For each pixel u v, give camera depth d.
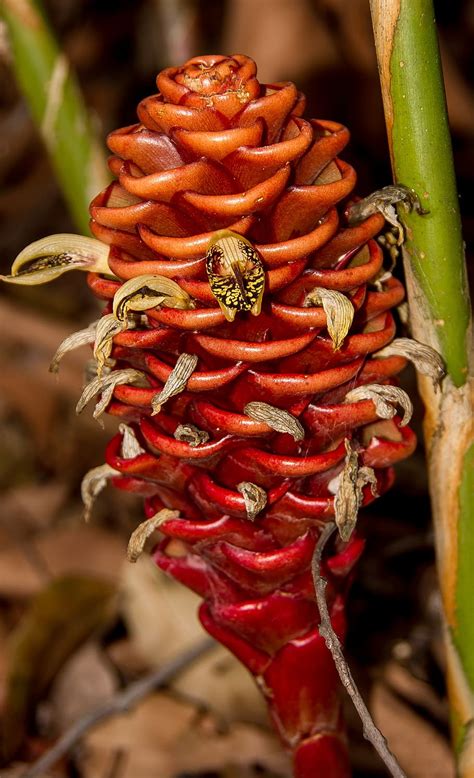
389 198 0.50
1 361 1.06
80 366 1.02
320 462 0.51
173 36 0.97
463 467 0.54
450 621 0.55
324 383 0.50
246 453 0.51
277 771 0.69
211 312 0.49
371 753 0.68
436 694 0.71
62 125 0.62
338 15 1.01
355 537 0.54
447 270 0.51
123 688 0.73
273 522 0.52
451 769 0.67
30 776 0.66
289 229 0.50
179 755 0.70
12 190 1.31
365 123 1.04
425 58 0.50
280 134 0.50
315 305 0.50
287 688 0.54
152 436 0.51
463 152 1.08
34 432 1.04
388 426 0.53
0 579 0.81
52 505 0.94
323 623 0.52
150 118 0.49
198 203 0.48
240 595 0.54
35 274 0.51
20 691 0.71
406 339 0.52
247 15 0.99
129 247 0.50
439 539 0.55
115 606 0.75
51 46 0.62
